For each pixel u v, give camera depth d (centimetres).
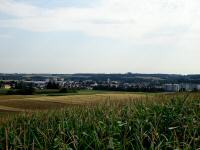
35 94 8344
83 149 592
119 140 607
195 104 852
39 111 1360
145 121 676
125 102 1064
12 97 7269
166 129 677
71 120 841
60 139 602
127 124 638
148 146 589
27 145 645
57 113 1164
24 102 5756
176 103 874
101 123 717
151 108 848
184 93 1161
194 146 521
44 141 650
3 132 840
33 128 823
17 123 1043
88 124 730
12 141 684
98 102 1239
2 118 1259
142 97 1182
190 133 593
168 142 543
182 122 691
